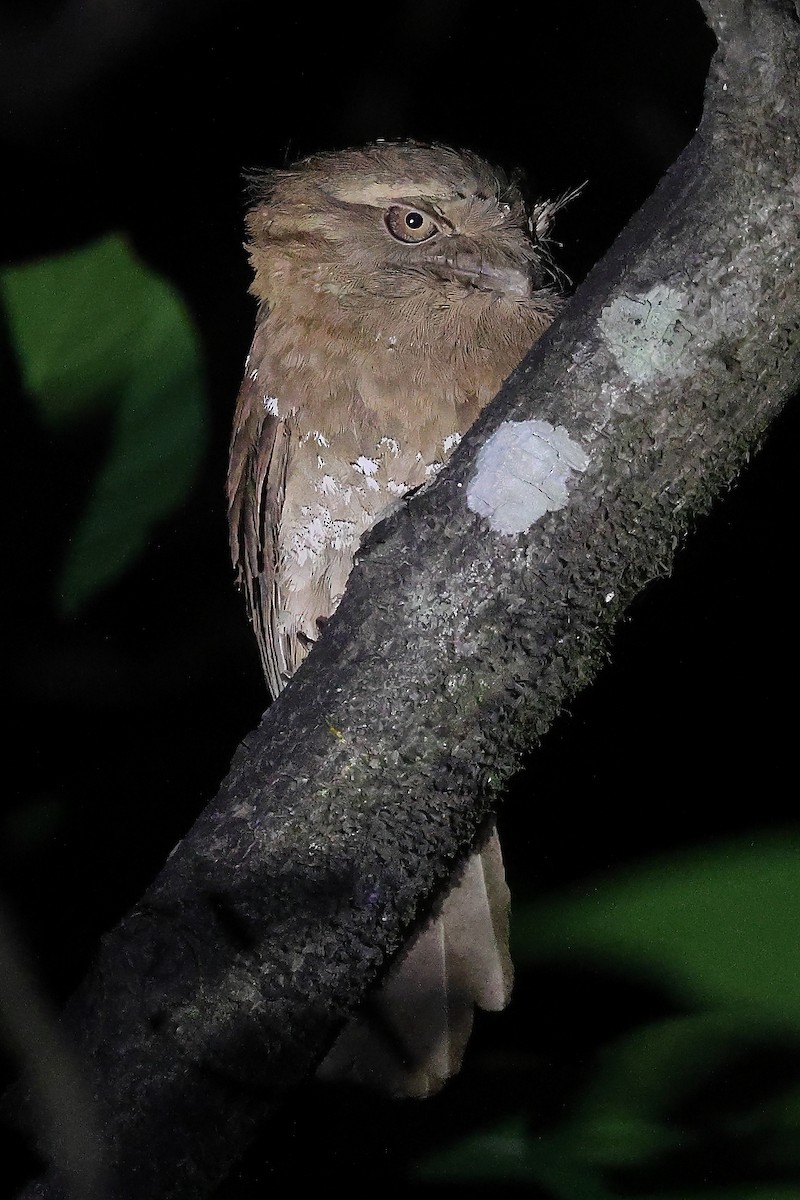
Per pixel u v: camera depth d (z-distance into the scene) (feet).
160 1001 15.42
